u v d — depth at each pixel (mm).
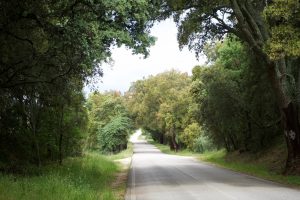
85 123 28281
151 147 105062
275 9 17500
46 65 17594
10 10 14031
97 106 82125
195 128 68500
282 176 21609
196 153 65688
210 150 64500
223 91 33969
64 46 15656
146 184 19906
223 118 35281
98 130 76438
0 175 14398
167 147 97000
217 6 23078
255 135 34969
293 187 17109
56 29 14766
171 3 21766
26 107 21344
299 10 17391
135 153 74812
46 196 11617
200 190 16438
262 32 22719
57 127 24734
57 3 13992
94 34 14297
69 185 13820
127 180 22516
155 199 14188
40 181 14359
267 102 31000
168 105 81375
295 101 22375
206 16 24484
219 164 35969
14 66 17125
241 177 22547
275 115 31938
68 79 19766
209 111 38594
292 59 24109
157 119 86188
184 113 75125
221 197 14180
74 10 14086
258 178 21781
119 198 14922
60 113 24547
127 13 14266
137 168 33250
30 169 19375
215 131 41875
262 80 30234
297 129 22328
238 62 36188
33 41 15664
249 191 15758
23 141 22828
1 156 20250
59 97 21625
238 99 33562
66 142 26438
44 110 23734
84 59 16453
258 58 26578
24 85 19359
